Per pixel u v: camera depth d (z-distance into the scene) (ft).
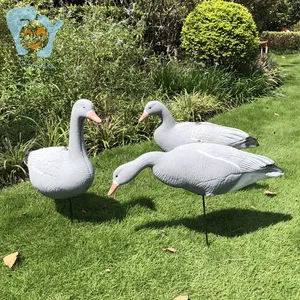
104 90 17.42
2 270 9.28
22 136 15.14
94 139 15.94
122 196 12.32
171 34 27.30
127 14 24.99
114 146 16.42
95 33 17.80
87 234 10.47
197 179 9.45
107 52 17.66
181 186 9.77
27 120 15.72
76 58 17.22
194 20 23.56
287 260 9.52
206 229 10.23
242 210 11.64
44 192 10.40
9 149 13.96
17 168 13.82
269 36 46.37
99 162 14.58
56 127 15.01
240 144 11.93
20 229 10.71
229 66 23.94
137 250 9.89
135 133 16.92
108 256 9.67
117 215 11.35
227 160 9.48
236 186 9.67
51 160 10.32
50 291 8.70
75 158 10.08
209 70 22.36
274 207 11.79
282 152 15.61
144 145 16.17
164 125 12.28
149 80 20.48
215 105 20.08
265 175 9.80
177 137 12.10
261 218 11.22
